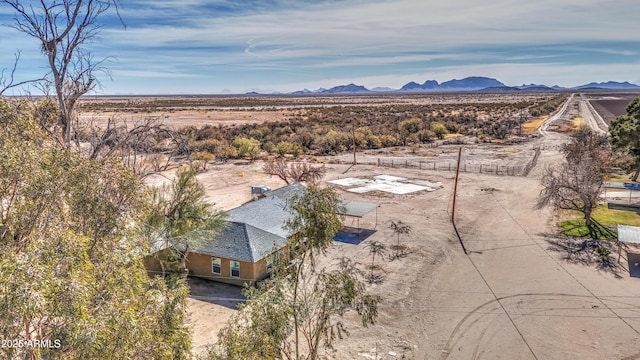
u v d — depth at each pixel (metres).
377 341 15.66
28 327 5.73
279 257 12.22
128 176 9.31
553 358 14.70
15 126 8.48
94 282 6.34
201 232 20.16
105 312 6.22
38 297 5.31
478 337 15.97
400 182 42.12
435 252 24.22
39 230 7.03
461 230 27.98
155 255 18.66
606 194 34.88
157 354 6.96
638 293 19.05
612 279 20.45
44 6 14.72
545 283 20.19
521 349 15.22
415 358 14.71
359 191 38.53
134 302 7.09
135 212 9.34
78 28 15.53
